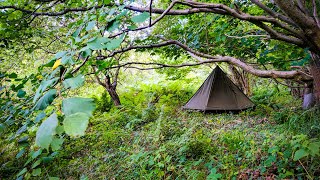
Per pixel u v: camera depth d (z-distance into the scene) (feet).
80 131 1.48
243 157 10.89
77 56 3.04
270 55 11.82
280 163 9.27
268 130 15.35
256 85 40.45
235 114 22.85
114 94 30.07
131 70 38.47
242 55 14.83
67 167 12.76
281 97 29.63
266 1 11.35
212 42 13.15
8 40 8.18
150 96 30.30
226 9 6.80
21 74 13.43
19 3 7.04
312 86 14.64
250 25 13.01
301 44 7.03
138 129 19.72
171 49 14.10
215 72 25.21
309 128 12.81
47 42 12.23
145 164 11.39
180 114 24.06
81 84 2.14
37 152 4.33
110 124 21.30
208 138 13.73
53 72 2.46
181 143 12.97
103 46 2.55
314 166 8.38
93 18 3.33
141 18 3.04
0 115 4.15
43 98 2.12
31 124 3.68
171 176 10.46
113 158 13.57
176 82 35.40
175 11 7.04
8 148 9.09
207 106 23.31
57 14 6.97
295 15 5.80
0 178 9.52
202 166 10.83
